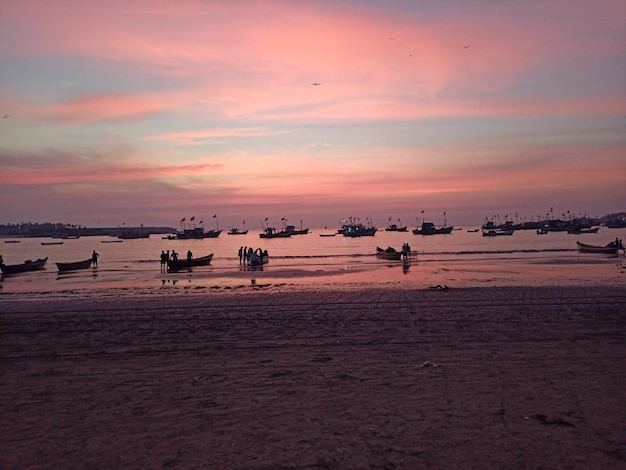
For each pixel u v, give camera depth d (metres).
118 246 173.00
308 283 36.62
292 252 94.00
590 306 21.47
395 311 21.06
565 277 37.44
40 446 7.71
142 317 21.20
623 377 10.73
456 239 163.50
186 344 15.62
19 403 9.90
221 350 14.62
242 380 11.24
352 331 17.03
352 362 12.69
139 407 9.49
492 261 57.53
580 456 6.88
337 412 8.90
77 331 18.31
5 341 16.72
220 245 162.25
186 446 7.57
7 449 7.62
